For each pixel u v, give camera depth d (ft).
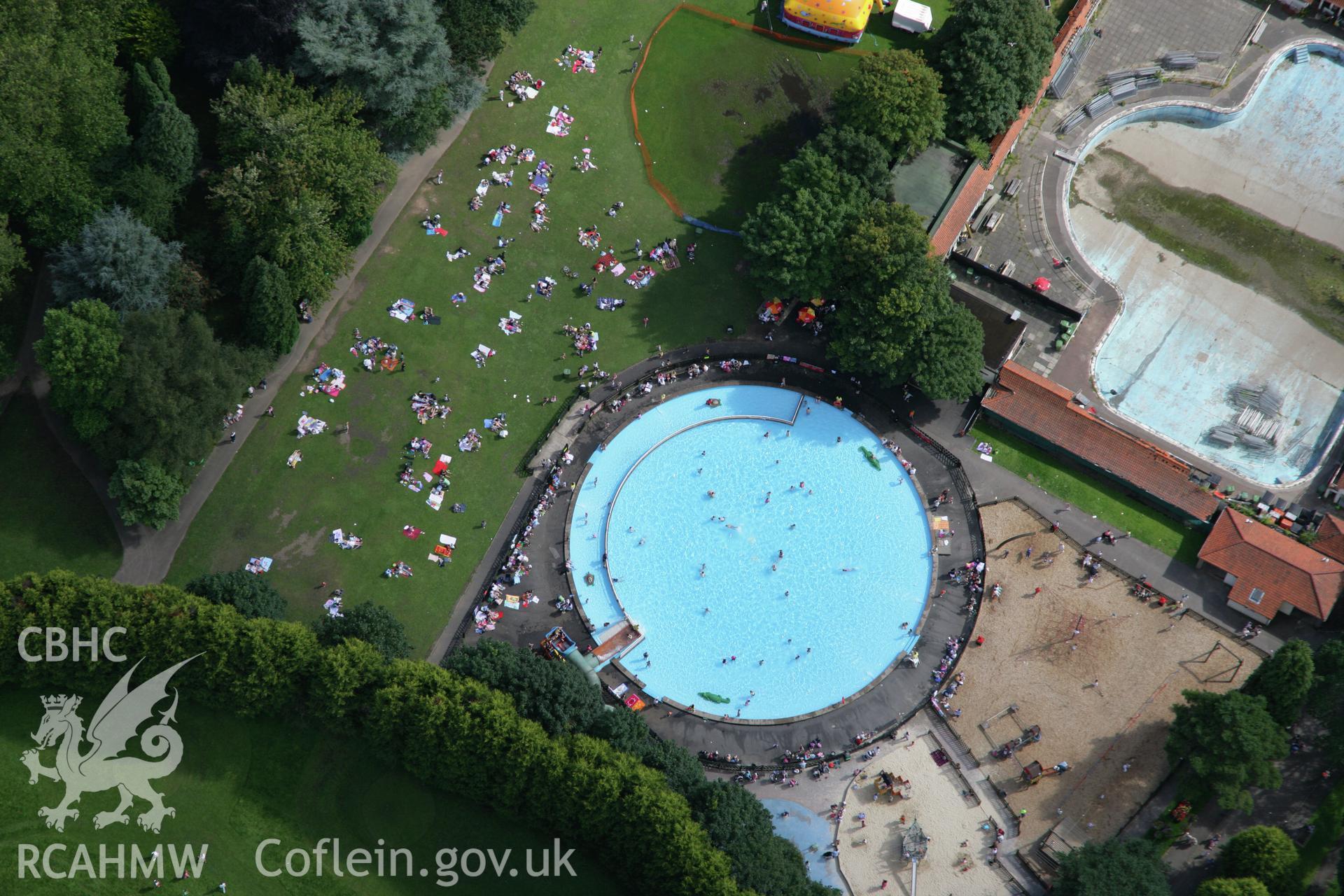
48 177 356.59
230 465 392.88
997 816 370.73
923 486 404.77
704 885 330.54
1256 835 343.87
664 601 393.29
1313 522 394.52
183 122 376.27
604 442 405.59
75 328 351.87
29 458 385.91
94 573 379.96
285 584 383.45
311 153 378.32
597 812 337.52
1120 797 370.53
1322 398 412.77
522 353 411.95
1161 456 396.78
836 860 367.66
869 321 390.63
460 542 392.27
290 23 377.09
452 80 408.67
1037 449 408.46
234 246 384.88
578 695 354.54
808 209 397.19
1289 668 351.25
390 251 417.08
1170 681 382.63
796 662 387.75
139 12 383.04
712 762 374.02
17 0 353.51
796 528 401.49
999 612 391.45
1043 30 421.18
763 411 411.75
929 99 408.87
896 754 377.50
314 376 403.13
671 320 417.90
